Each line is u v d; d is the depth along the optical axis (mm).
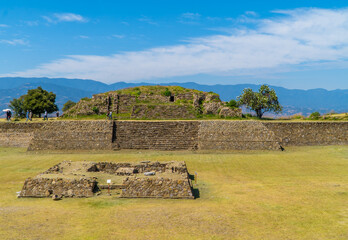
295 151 49188
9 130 54500
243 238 17266
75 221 19859
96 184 27656
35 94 88000
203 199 25266
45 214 21141
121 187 27734
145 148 50719
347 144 52812
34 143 50500
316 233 17859
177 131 53750
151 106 69438
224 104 72188
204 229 18516
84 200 24672
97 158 44156
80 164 33812
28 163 41094
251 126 53156
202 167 39219
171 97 77562
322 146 52062
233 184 30516
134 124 54969
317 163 40844
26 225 19016
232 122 54312
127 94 75250
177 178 26578
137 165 33875
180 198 25297
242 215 20953
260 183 30734
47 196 25531
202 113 69375
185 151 49562
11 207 22688
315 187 28406
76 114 67562
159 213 21375
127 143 51406
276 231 18203
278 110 77875
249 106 77438
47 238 17125
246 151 49281
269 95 77812
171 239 17094
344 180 31328
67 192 25703
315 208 22297
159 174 28812
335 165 39469
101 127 53375
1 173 35406
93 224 19344
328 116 79250
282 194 26203
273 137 51250
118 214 21219
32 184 26109
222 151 49250
